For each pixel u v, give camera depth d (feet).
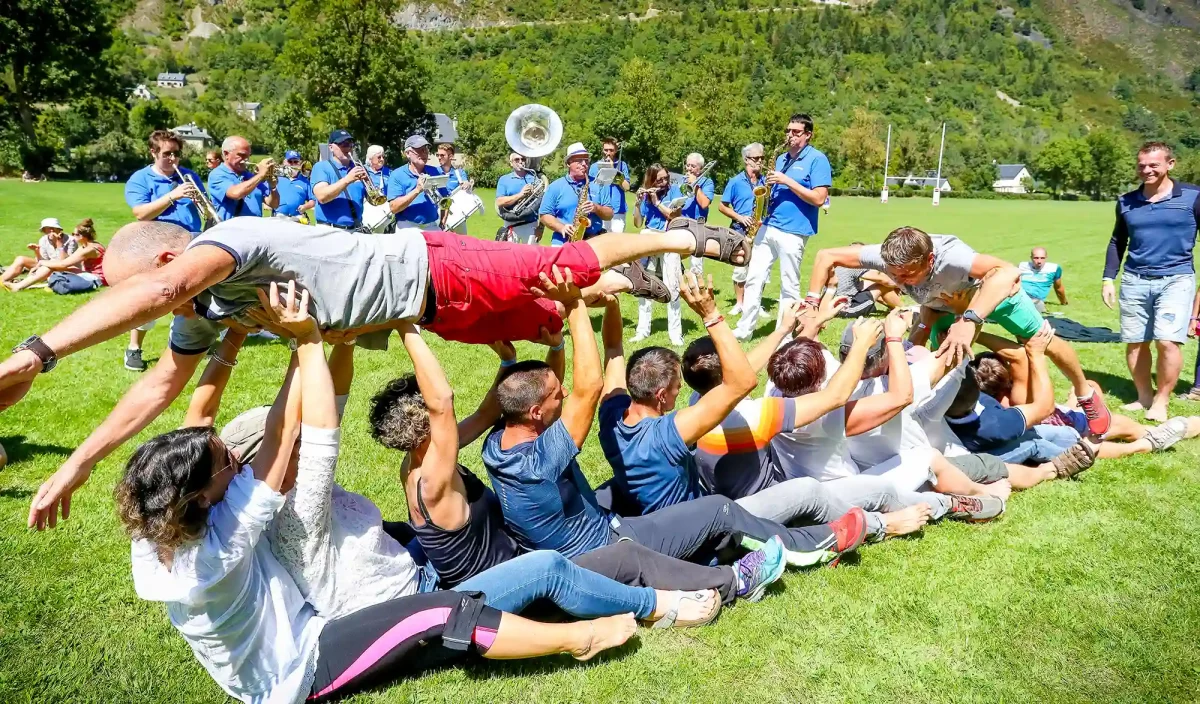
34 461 16.48
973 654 10.10
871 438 13.92
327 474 8.87
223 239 7.80
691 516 11.13
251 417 10.87
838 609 11.03
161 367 9.11
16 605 11.28
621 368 12.84
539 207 31.53
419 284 9.11
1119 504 14.20
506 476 10.30
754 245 26.68
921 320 17.08
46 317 29.30
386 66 168.25
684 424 11.21
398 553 10.12
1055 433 15.98
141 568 8.18
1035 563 12.16
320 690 9.09
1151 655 10.02
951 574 11.88
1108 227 86.22
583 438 10.36
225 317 8.73
